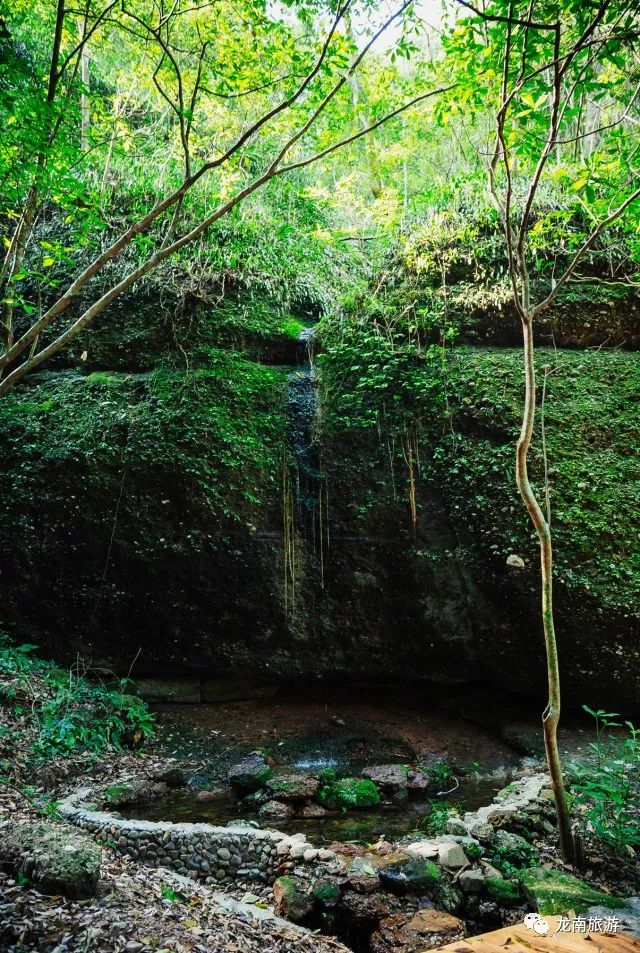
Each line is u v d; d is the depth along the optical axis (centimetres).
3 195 593
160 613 752
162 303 841
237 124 873
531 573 664
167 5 657
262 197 937
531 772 590
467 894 397
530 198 438
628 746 504
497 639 694
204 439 756
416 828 500
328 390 791
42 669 702
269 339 841
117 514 748
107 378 816
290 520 753
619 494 677
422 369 764
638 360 761
